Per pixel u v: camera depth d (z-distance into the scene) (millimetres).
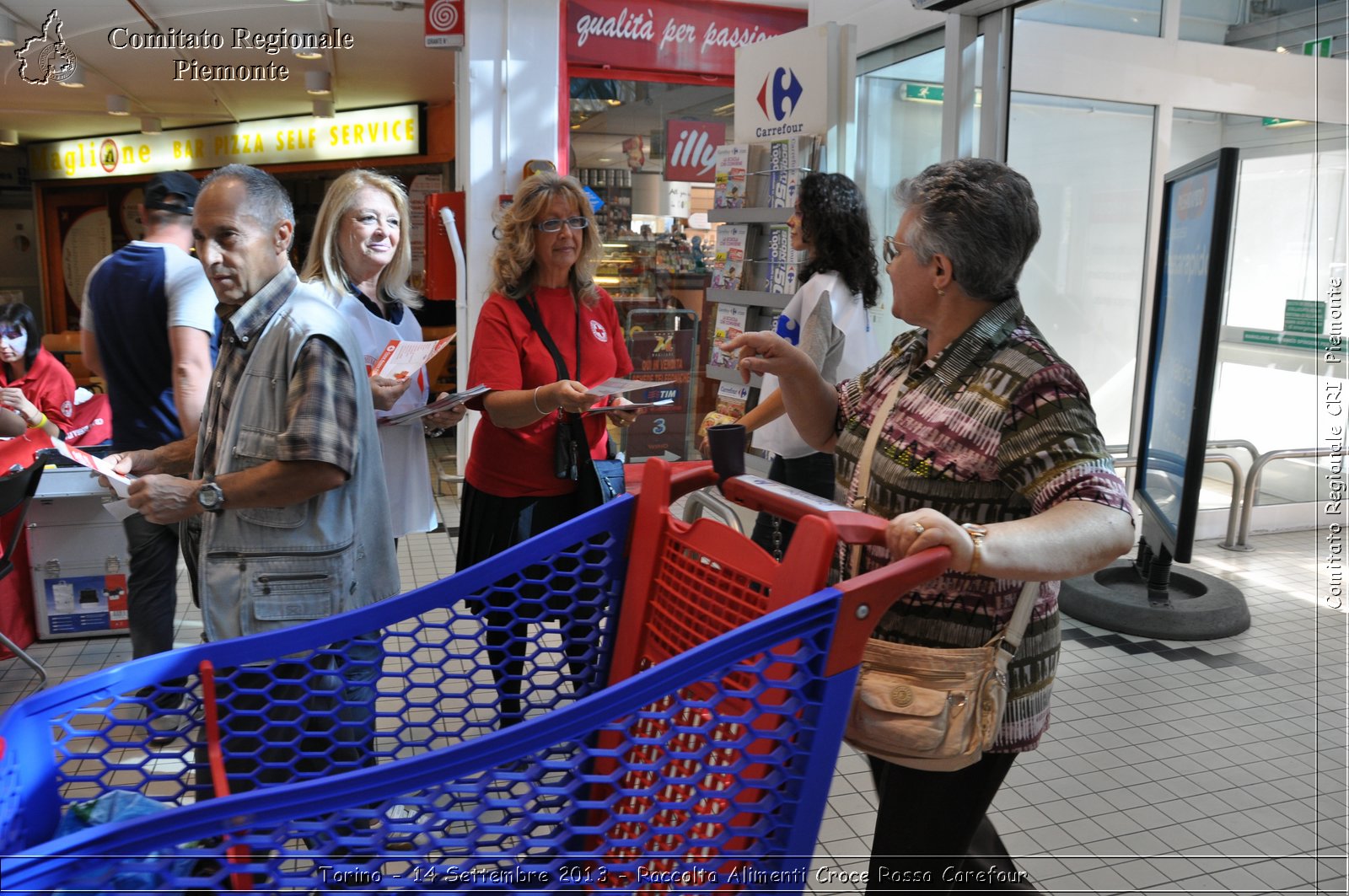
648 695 1102
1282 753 2887
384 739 2484
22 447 2102
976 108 4172
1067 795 2648
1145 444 4266
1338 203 4805
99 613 3795
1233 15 4859
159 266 2803
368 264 2902
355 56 7645
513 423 2521
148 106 10219
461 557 2748
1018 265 1499
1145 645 3801
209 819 964
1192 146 5133
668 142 6676
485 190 6043
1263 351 5285
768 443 3217
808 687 1194
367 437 1967
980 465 1472
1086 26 4711
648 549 1557
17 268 13172
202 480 1888
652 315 6273
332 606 1874
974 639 1508
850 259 3129
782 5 6664
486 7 5859
